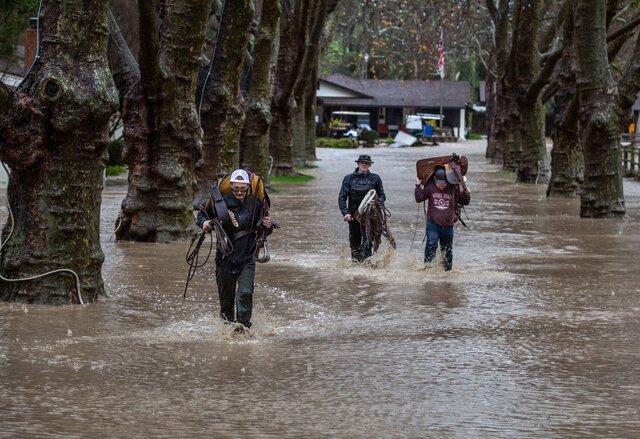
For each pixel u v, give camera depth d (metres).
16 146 16.05
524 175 54.00
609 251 24.06
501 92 78.50
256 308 16.17
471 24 76.06
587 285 18.72
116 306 16.19
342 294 17.62
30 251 16.33
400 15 80.38
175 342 13.55
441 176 20.36
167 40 24.88
